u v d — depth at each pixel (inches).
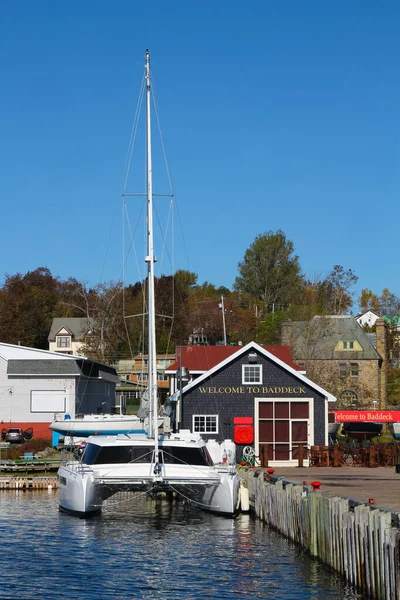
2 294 4894.2
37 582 865.5
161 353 4111.7
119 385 3299.7
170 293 4480.8
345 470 1715.1
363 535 748.6
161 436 1382.9
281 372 1919.3
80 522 1250.0
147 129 1496.1
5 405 2598.4
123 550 1030.4
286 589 818.8
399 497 1099.9
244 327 4613.7
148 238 1449.3
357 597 768.3
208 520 1270.9
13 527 1202.6
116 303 4111.7
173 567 931.3
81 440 1931.6
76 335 4672.7
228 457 1439.5
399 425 2070.6
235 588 834.8
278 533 1139.3
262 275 5270.7
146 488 1310.3
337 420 2084.2
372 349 3659.0
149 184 1473.9
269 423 1905.8
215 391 1909.4
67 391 2615.7
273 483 1231.5
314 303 4188.0
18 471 1908.2
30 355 2684.5
